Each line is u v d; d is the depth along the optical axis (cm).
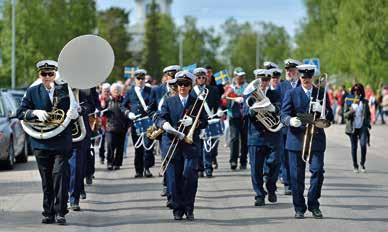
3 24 9281
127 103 3120
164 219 2138
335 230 1964
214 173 3262
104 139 3678
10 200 2488
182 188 2133
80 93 2434
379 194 2623
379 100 8400
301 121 2106
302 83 2158
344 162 3797
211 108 3000
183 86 2139
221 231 1958
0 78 9256
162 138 2153
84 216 2192
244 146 3400
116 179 3075
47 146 2022
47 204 2066
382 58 8844
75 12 9906
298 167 2144
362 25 8856
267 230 1969
